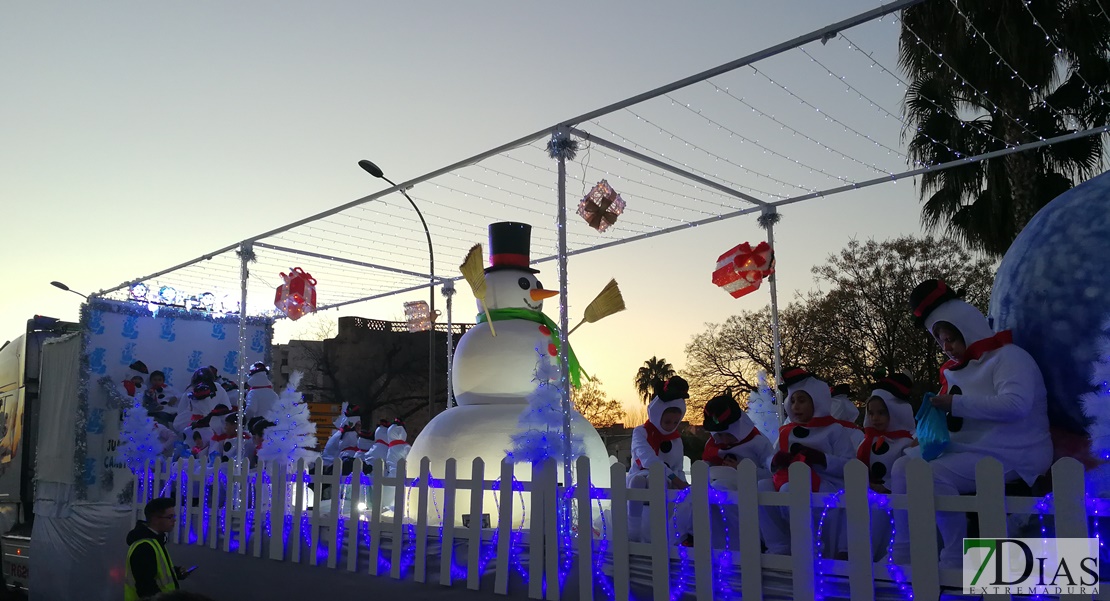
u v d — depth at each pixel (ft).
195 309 44.24
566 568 19.67
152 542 21.65
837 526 18.79
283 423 35.91
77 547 36.65
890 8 18.07
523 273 29.53
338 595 24.77
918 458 14.89
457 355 29.48
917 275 100.01
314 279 35.24
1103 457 14.53
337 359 141.69
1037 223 18.65
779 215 30.04
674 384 23.21
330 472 41.11
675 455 23.20
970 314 17.30
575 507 21.61
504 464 21.17
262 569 27.71
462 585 21.83
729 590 17.03
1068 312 16.89
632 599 18.37
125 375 40.04
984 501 14.05
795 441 20.83
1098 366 14.92
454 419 27.53
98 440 38.19
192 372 43.50
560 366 23.17
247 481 29.99
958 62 49.75
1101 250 16.78
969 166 56.75
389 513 34.04
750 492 16.70
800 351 104.68
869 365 100.73
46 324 43.70
